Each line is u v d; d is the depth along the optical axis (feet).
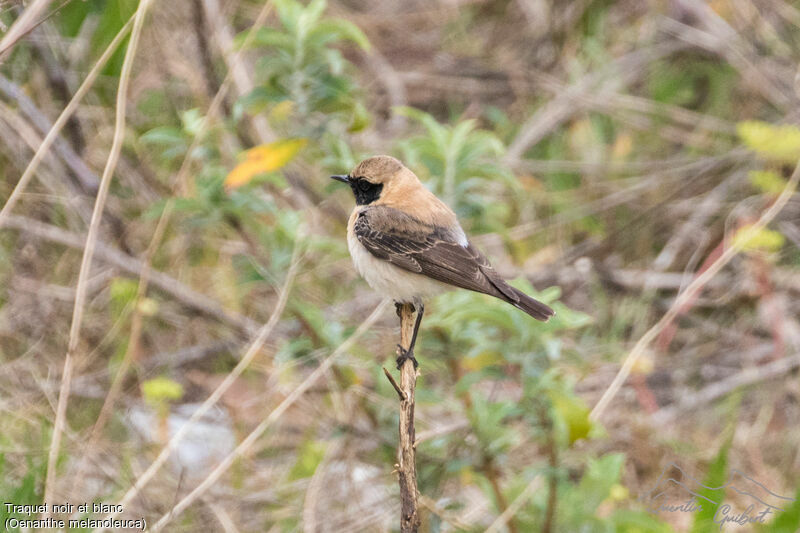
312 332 39.17
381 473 39.42
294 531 36.70
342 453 39.01
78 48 44.96
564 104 57.11
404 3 62.95
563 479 33.45
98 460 37.50
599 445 42.60
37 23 35.53
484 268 35.53
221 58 46.88
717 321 51.08
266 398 42.37
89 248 35.19
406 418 28.04
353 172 38.50
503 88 59.36
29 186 44.57
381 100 57.11
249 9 53.93
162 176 46.83
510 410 34.01
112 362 42.39
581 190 54.70
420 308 36.99
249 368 43.93
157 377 42.63
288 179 46.57
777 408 44.96
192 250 48.16
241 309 46.91
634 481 41.60
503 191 52.80
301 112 38.09
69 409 40.81
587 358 44.34
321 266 44.75
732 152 52.47
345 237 47.88
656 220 53.52
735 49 55.52
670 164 55.16
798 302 50.29
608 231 54.44
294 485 38.68
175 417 43.09
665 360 48.80
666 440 42.22
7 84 42.39
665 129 57.36
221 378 44.96
